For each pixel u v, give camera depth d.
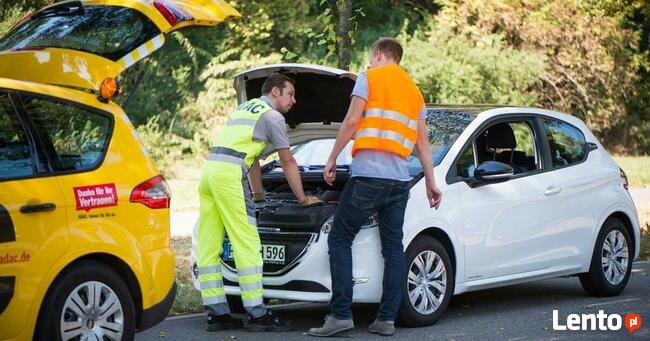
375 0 49.62
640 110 50.41
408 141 13.55
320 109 14.98
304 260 13.60
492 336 13.73
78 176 10.95
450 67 44.38
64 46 12.30
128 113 43.19
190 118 43.66
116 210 11.23
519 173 15.76
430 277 14.27
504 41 46.44
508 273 15.32
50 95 11.11
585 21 46.50
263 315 13.80
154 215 11.62
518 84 45.44
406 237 13.84
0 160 10.46
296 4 45.81
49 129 10.95
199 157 43.03
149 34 12.31
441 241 14.58
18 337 10.40
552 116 16.80
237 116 13.95
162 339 13.46
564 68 47.03
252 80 15.02
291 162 13.90
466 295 17.45
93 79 11.76
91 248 10.91
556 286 18.45
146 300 11.51
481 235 14.85
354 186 13.36
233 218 13.65
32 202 10.46
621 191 17.36
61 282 10.72
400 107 13.54
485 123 15.49
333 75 14.23
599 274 16.89
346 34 20.44
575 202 16.38
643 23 49.12
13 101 10.76
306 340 13.33
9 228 10.30
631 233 17.61
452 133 15.22
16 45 12.70
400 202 13.55
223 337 13.55
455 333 13.89
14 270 10.31
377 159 13.38
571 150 16.84
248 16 45.09
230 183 13.62
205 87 44.31
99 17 12.51
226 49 45.34
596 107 48.16
